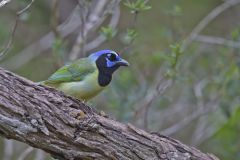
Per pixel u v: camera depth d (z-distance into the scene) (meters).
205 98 14.88
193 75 14.48
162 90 12.30
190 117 14.72
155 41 15.88
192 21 17.94
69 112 8.09
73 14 14.56
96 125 8.12
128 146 8.34
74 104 8.21
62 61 13.38
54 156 8.17
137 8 11.23
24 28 17.81
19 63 17.03
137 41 14.46
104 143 8.20
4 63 17.03
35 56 17.28
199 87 14.62
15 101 7.80
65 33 16.61
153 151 8.45
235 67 13.74
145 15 17.17
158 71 15.31
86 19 13.38
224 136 14.38
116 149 8.27
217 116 14.59
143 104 13.71
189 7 18.14
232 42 14.09
